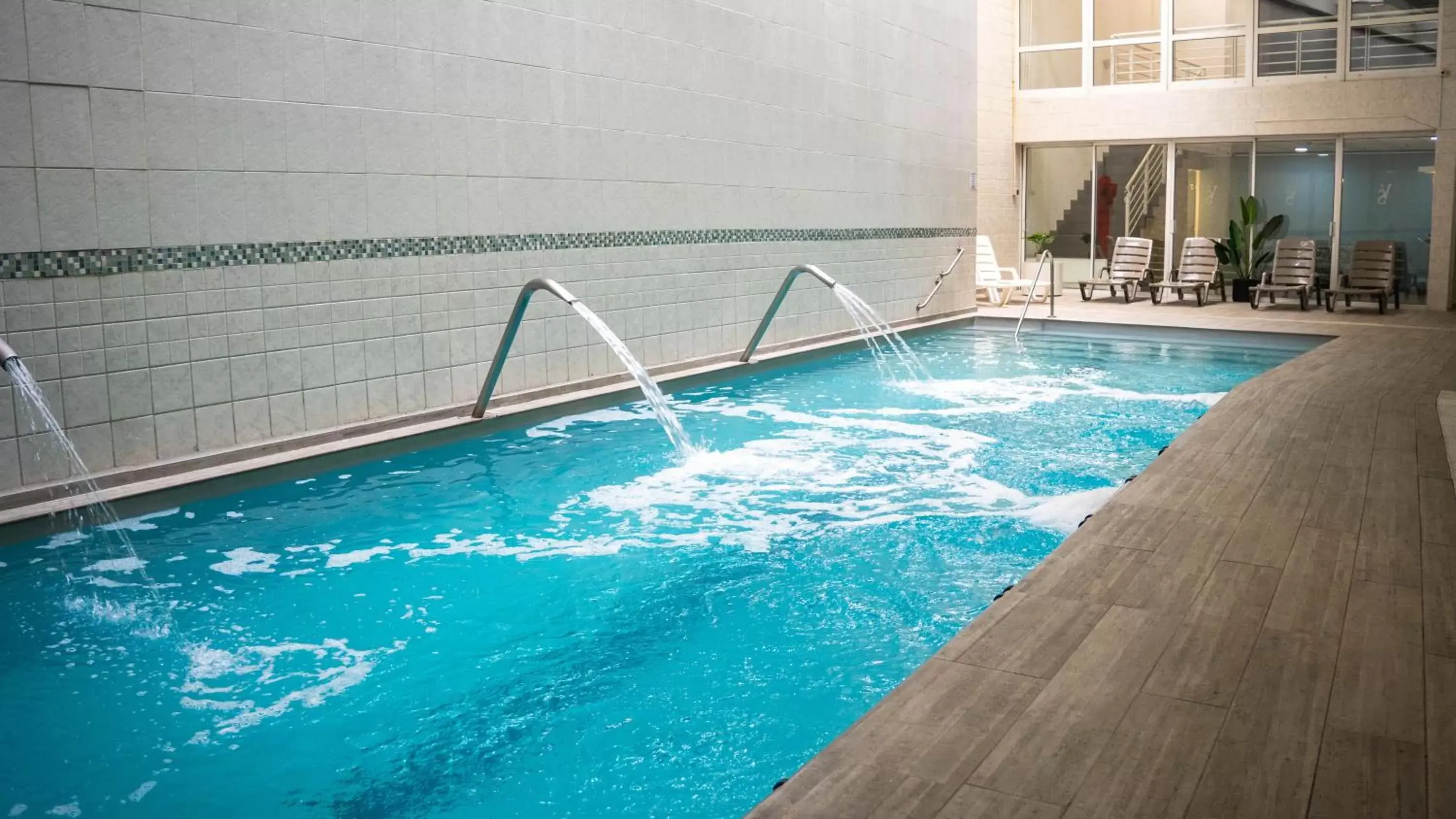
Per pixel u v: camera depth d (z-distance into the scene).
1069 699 2.32
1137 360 9.38
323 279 5.46
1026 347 10.33
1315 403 6.12
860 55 10.23
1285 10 13.10
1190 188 14.20
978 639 2.66
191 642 3.30
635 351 7.67
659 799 2.42
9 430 4.29
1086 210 15.02
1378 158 12.94
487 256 6.39
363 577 3.87
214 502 4.80
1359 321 11.09
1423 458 4.70
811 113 9.52
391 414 5.90
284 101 5.20
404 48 5.77
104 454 4.61
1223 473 4.43
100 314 4.55
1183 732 2.16
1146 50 14.05
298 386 5.39
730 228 8.58
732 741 2.68
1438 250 12.37
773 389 7.93
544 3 6.62
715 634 3.36
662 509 4.73
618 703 2.89
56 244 4.38
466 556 4.11
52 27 4.31
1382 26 12.58
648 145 7.60
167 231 4.77
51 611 3.53
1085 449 5.85
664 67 7.68
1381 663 2.51
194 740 2.69
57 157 4.36
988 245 13.58
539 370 6.85
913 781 1.97
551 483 5.18
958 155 12.46
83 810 2.37
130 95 4.59
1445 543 3.45
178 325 4.85
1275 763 2.04
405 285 5.91
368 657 3.19
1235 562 3.26
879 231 10.84
